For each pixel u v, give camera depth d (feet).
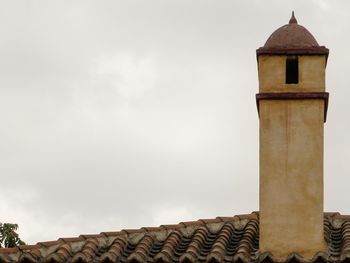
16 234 100.07
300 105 61.00
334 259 58.70
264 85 61.41
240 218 66.95
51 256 59.52
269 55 61.77
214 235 64.54
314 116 60.85
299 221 59.72
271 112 61.05
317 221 59.62
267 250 59.47
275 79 61.41
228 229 64.95
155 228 64.28
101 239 62.90
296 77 61.87
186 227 64.85
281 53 61.67
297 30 62.95
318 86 61.16
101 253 61.46
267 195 60.18
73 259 59.57
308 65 61.57
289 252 59.26
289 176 60.23
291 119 60.90
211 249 61.05
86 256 59.62
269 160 60.54
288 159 60.49
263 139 60.85
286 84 61.31
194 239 62.59
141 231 63.87
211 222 65.77
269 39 62.90
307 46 61.77
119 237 63.10
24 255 59.41
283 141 60.75
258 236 64.18
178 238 63.31
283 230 59.62
